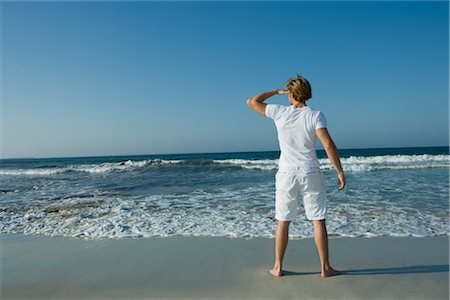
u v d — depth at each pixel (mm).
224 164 21359
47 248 4008
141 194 8828
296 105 2795
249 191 8914
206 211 6141
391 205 6398
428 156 21469
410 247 3732
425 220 5102
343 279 2818
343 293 2559
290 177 2721
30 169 23500
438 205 6363
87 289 2768
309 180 2691
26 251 3904
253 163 22109
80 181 13281
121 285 2828
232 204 6887
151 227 4910
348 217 5344
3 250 3975
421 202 6707
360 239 4078
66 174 18359
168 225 5027
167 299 2551
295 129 2693
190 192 8984
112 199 7980
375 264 3182
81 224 5289
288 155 2754
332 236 4234
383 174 12867
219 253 3641
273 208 6336
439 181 10258
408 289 2613
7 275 3113
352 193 8039
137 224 5121
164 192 9133
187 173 15805
